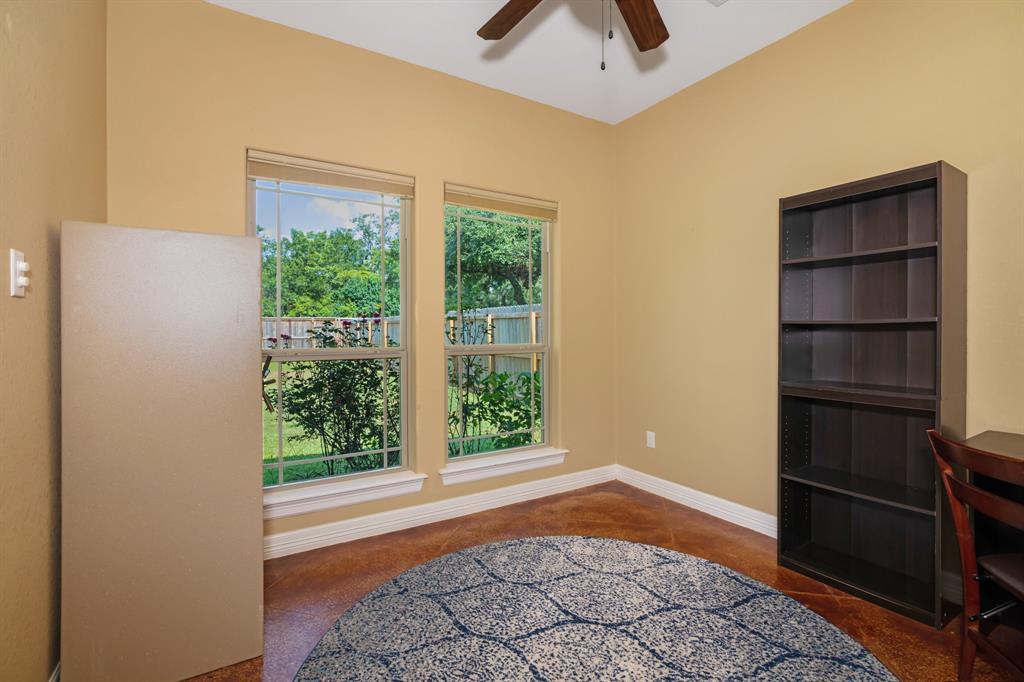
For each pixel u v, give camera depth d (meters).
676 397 3.51
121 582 1.69
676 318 3.51
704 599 1.71
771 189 2.93
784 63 2.86
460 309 3.42
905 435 2.37
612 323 3.96
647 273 3.73
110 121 2.32
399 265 3.18
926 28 2.31
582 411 3.86
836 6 2.61
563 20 2.69
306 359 2.90
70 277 1.64
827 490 2.65
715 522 3.14
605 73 3.24
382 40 2.87
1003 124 2.09
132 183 2.36
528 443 3.73
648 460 3.74
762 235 2.97
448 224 3.36
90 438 1.66
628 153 3.89
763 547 2.77
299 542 2.76
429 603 1.73
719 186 3.22
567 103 3.65
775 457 2.92
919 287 2.30
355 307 3.05
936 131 2.28
